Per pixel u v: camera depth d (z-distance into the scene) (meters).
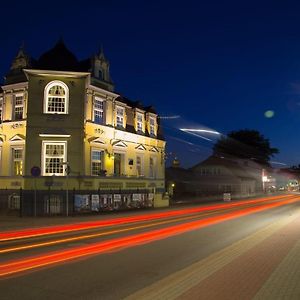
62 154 29.53
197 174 73.06
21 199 26.86
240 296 7.25
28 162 28.81
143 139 38.75
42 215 26.94
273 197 69.12
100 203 30.81
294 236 15.73
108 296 7.23
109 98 33.66
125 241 14.30
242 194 74.06
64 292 7.45
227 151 88.94
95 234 16.47
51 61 30.88
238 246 13.08
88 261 10.45
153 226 19.94
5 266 9.73
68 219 23.92
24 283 8.07
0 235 16.25
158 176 41.47
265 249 12.46
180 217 26.00
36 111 29.30
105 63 33.84
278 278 8.62
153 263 10.23
